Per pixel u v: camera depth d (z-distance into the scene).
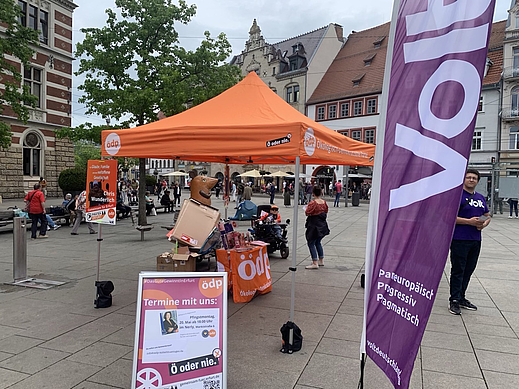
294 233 4.17
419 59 2.50
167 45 14.20
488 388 3.34
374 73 41.59
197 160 7.83
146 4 13.60
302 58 47.16
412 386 3.37
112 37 13.33
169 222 16.06
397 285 2.52
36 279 6.81
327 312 5.24
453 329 4.67
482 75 2.21
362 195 38.62
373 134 40.53
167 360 2.83
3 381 3.41
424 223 2.38
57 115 26.81
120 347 4.11
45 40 26.02
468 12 2.29
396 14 2.68
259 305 5.52
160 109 13.51
